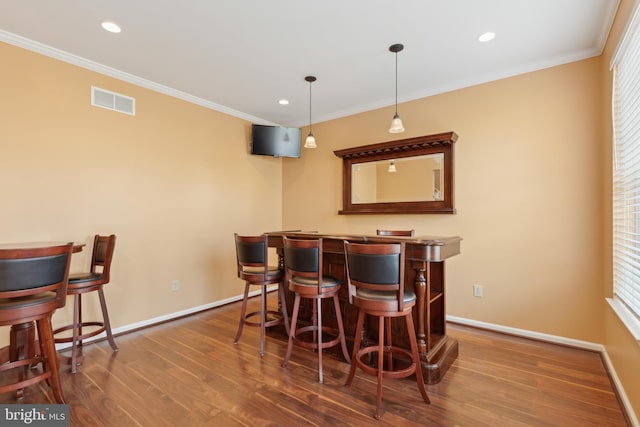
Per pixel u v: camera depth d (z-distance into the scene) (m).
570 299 2.87
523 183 3.10
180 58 2.94
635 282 1.92
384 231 3.24
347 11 2.26
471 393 2.09
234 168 4.43
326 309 2.90
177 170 3.73
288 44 2.70
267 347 2.86
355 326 2.68
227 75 3.30
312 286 2.33
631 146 2.04
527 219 3.08
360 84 3.53
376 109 4.16
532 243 3.05
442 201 3.55
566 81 2.89
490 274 3.27
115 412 1.89
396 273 1.91
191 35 2.56
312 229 4.84
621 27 2.07
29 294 1.74
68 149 2.85
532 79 3.05
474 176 3.37
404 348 2.44
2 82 2.50
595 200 2.76
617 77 2.28
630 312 2.04
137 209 3.35
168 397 2.05
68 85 2.86
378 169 4.07
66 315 2.85
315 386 2.19
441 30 2.49
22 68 2.60
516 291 3.12
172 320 3.61
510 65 3.08
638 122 1.87
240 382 2.24
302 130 4.98
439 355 2.36
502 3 2.17
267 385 2.20
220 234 4.22
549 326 2.96
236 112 4.43
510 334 3.14
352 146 4.39
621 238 2.24
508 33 2.53
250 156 4.68
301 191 4.98
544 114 3.00
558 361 2.55
